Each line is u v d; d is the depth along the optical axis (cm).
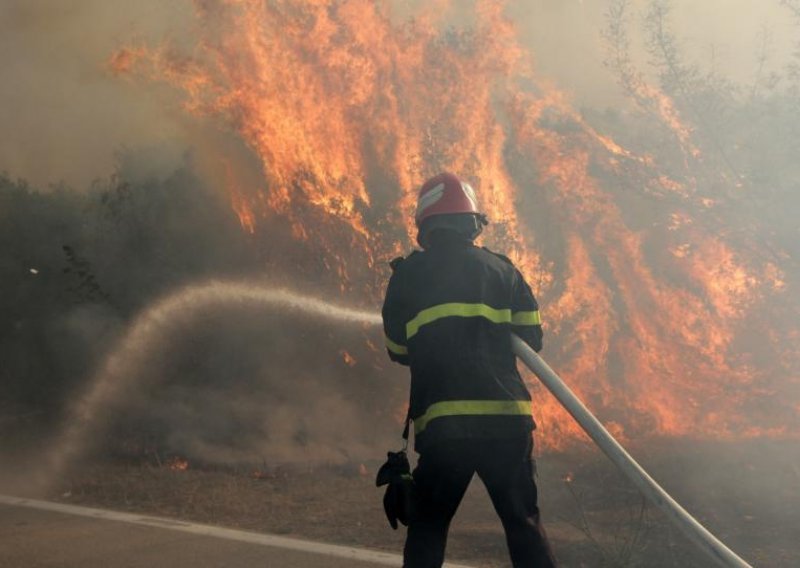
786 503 688
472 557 598
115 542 646
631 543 592
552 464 870
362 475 875
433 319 401
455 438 387
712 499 712
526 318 413
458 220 422
